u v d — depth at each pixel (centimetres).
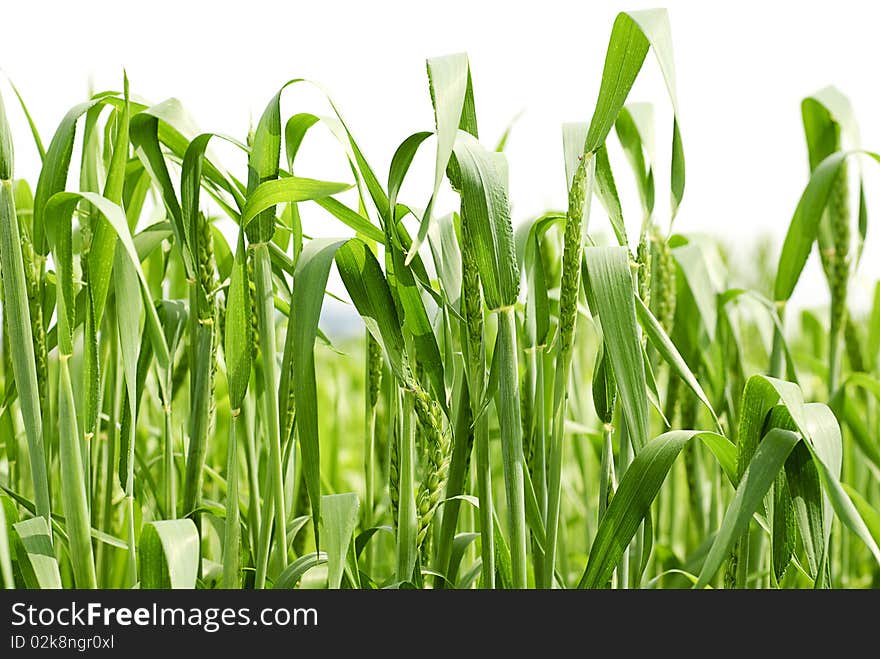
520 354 119
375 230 95
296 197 83
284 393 90
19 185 133
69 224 87
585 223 92
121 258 95
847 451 171
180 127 92
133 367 95
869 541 71
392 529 102
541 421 103
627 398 84
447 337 97
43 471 89
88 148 106
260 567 92
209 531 150
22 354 88
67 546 102
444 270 99
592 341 194
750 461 81
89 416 94
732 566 96
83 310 103
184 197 94
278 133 88
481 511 90
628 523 86
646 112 108
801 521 84
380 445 137
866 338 177
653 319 91
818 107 136
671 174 82
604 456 96
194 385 109
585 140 91
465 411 94
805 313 196
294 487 133
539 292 102
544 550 92
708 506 165
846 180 132
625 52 81
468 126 91
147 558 92
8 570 85
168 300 122
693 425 141
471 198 82
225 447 176
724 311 141
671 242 151
